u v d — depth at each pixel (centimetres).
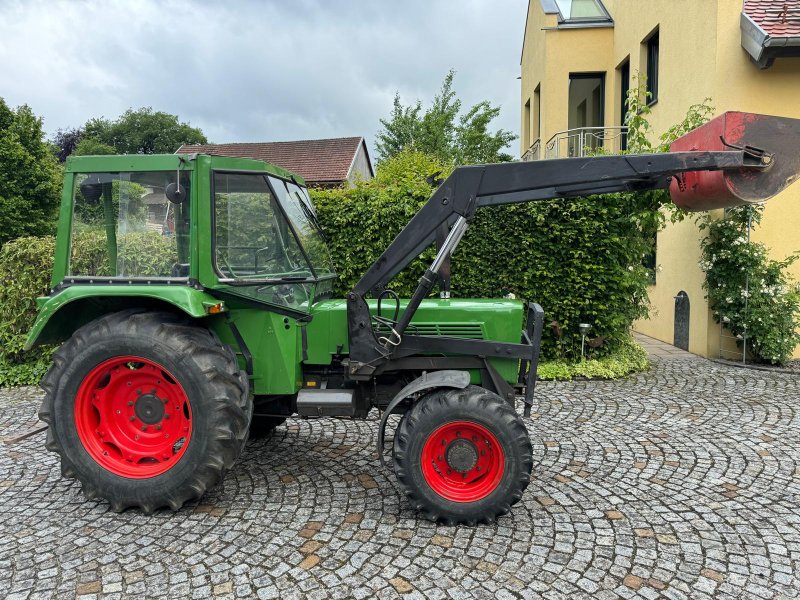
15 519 306
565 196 343
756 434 438
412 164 1298
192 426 299
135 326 301
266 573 251
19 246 626
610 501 324
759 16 683
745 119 288
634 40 1028
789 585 242
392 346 322
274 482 353
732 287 689
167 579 247
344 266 662
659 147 592
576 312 641
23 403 543
